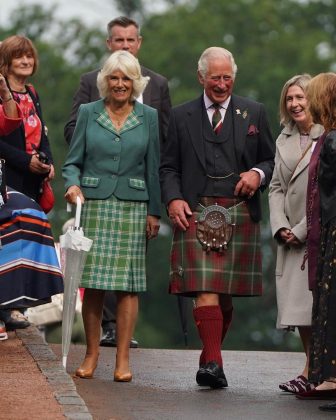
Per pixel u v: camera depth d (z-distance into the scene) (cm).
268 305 9394
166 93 3114
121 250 2639
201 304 2653
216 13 10556
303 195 2675
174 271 2680
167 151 2698
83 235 2612
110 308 3100
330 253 2422
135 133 2658
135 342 3148
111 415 2325
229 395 2556
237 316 9375
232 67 2670
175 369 2823
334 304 2409
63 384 2420
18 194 2689
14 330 2948
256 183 2658
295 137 2703
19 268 2641
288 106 2694
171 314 9394
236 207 2666
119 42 3166
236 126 2680
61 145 9562
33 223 2667
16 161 2788
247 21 10481
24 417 2184
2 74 2833
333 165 2419
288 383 2609
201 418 2325
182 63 10056
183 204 2659
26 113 2833
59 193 9256
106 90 2653
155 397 2506
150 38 10269
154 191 2666
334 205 2428
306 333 2672
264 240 9394
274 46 10144
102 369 2769
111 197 2642
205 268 2648
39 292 2653
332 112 2455
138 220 2653
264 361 3005
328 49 10381
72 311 2578
